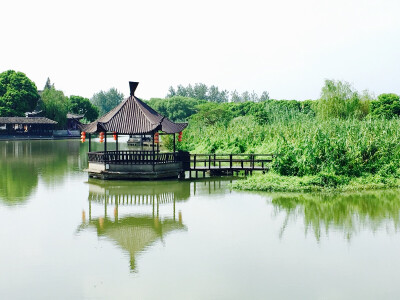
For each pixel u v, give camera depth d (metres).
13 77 86.44
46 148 57.03
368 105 59.53
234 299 10.48
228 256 13.33
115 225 16.80
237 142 41.47
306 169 25.30
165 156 27.50
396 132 28.73
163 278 11.70
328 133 27.16
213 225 16.77
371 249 13.85
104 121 27.38
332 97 50.06
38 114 88.44
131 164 26.62
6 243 14.53
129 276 11.83
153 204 20.44
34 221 17.28
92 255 13.45
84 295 10.70
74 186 25.05
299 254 13.45
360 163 25.62
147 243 14.60
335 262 12.79
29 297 10.58
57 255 13.41
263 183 24.27
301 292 10.85
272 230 15.99
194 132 50.03
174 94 182.88
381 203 20.27
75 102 108.94
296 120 49.38
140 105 28.05
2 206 19.88
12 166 35.44
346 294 10.74
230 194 22.80
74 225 16.75
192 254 13.53
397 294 10.73
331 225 16.61
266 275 11.90
